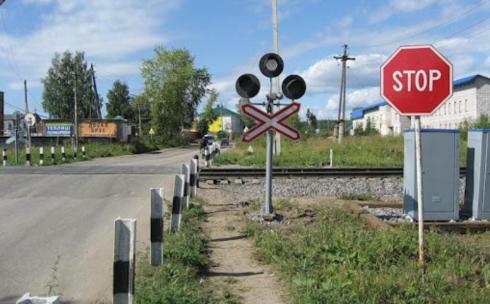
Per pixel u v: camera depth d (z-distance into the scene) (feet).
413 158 34.86
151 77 295.07
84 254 25.49
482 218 35.37
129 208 38.50
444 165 34.58
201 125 352.69
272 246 25.30
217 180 55.36
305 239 26.37
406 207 36.01
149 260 22.72
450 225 33.40
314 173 57.67
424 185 34.40
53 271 22.49
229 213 37.93
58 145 158.30
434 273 20.21
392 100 21.02
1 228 31.40
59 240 28.37
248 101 34.83
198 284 20.25
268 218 34.55
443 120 250.78
